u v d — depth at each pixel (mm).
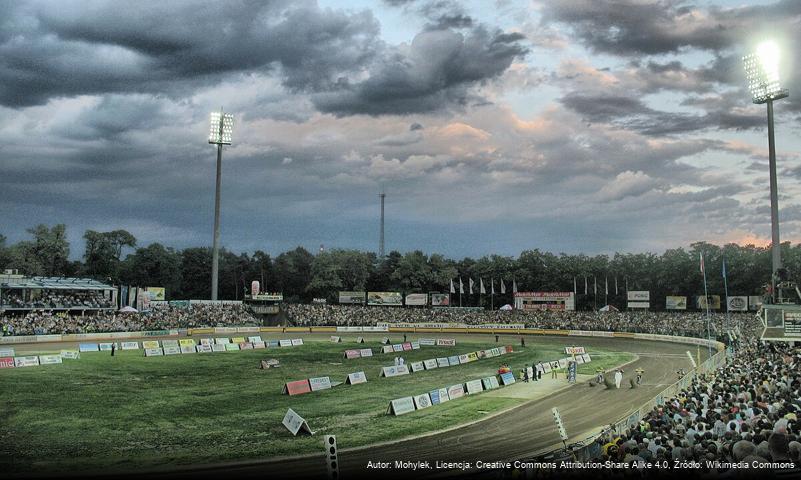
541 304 129750
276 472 26438
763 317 59531
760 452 13383
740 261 131875
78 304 106875
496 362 69875
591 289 154375
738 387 29719
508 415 39375
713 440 18344
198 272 185125
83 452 29953
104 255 162000
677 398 31844
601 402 44094
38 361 61594
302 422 33781
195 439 32688
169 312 110125
